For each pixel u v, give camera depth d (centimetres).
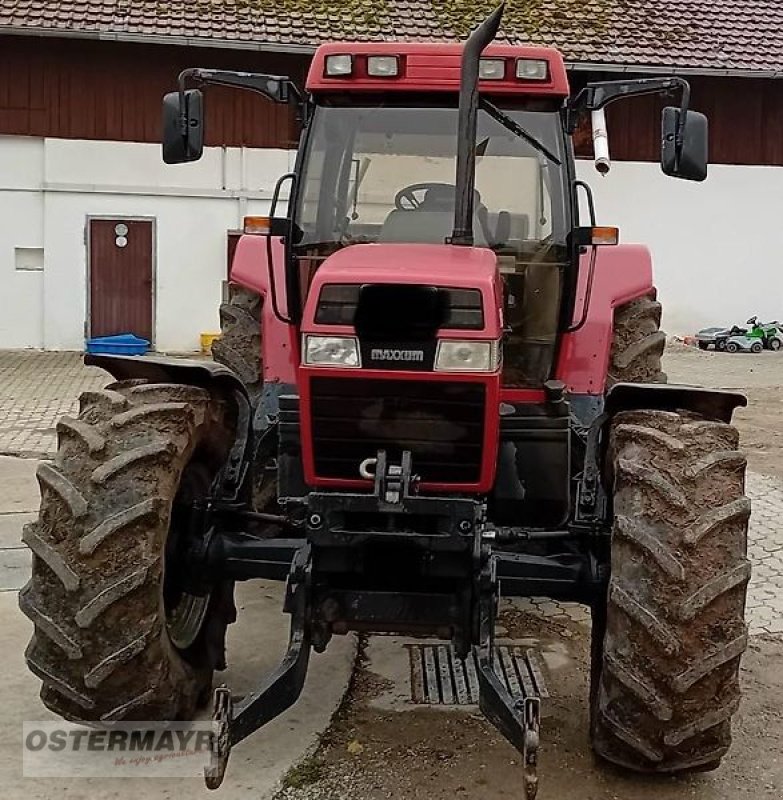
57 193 1605
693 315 1834
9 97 1588
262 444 474
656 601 327
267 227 472
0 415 1083
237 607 537
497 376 346
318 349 350
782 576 607
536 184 457
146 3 1633
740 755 388
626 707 336
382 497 343
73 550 335
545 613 541
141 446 349
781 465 906
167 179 1623
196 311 1648
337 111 465
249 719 316
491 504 418
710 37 1767
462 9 1730
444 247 396
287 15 1653
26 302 1619
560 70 455
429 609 352
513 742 309
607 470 385
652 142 1767
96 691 340
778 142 1808
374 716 415
